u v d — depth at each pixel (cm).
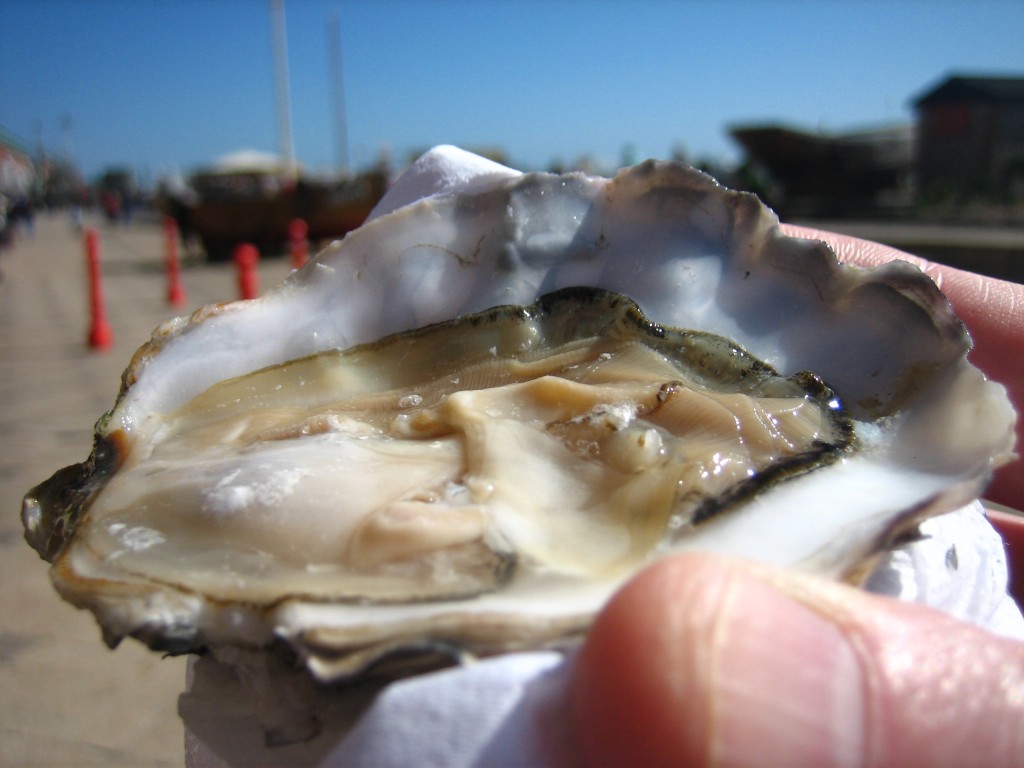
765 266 12
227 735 9
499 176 13
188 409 12
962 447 9
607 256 12
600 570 9
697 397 11
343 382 12
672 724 6
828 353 11
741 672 6
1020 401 13
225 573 9
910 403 10
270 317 12
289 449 10
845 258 15
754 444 10
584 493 10
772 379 11
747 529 9
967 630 7
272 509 10
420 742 7
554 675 7
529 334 12
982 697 6
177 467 10
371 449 11
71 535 10
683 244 12
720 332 12
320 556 9
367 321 13
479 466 10
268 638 8
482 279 13
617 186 12
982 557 10
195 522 10
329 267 12
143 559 9
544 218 12
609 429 10
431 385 12
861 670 6
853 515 9
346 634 8
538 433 11
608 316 12
